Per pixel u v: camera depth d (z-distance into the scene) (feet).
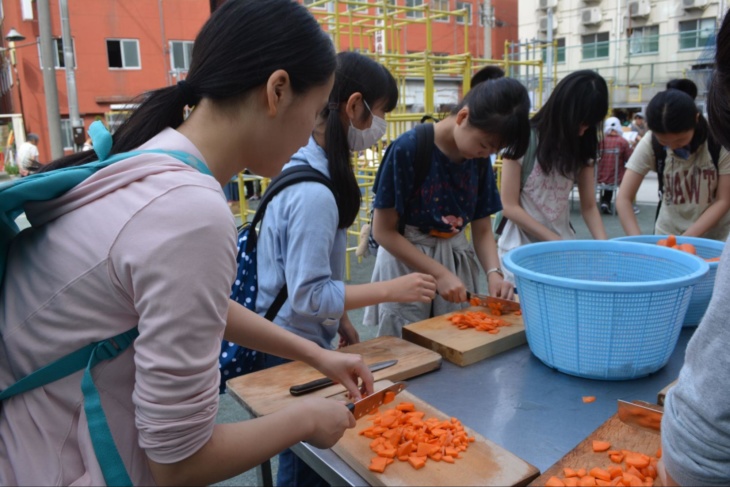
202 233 2.29
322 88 2.91
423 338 4.88
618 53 56.29
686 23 57.41
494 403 3.89
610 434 3.27
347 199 4.77
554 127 6.89
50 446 2.45
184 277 2.23
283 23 2.71
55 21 47.34
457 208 6.19
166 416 2.25
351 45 19.52
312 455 3.41
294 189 4.50
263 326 3.72
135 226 2.28
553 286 4.09
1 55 56.39
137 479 2.46
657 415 3.18
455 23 66.23
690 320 5.16
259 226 5.11
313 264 4.38
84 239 2.39
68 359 2.45
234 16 2.71
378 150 17.87
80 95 49.08
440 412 3.63
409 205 6.07
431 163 5.83
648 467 2.93
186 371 2.26
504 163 7.36
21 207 2.58
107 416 2.45
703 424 2.33
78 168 2.57
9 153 38.27
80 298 2.39
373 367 4.30
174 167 2.45
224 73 2.67
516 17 74.38
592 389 4.09
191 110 2.96
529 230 7.27
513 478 2.94
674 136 7.30
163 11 50.62
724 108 2.49
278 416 2.80
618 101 52.75
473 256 6.81
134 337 2.46
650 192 30.01
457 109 5.78
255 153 2.87
